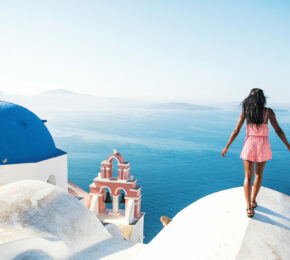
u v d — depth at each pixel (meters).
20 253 3.13
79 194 17.19
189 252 2.89
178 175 71.00
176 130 196.12
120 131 183.00
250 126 3.12
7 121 9.33
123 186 15.26
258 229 3.00
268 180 65.19
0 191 4.68
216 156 98.44
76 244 4.17
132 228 14.18
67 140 138.38
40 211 4.30
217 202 3.90
